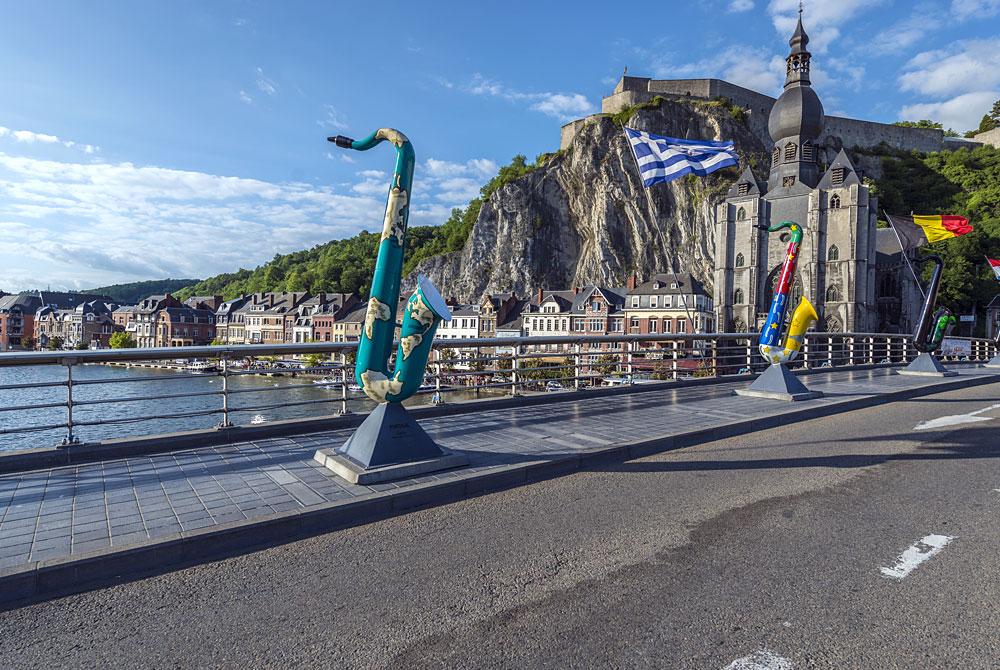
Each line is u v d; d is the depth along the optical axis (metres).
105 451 5.93
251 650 2.78
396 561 3.82
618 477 5.88
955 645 2.73
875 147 119.12
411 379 5.48
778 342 11.13
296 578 3.58
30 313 130.00
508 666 2.61
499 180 141.38
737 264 77.94
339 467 5.41
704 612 3.08
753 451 7.07
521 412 9.19
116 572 3.64
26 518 4.25
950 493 5.23
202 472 5.49
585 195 119.56
